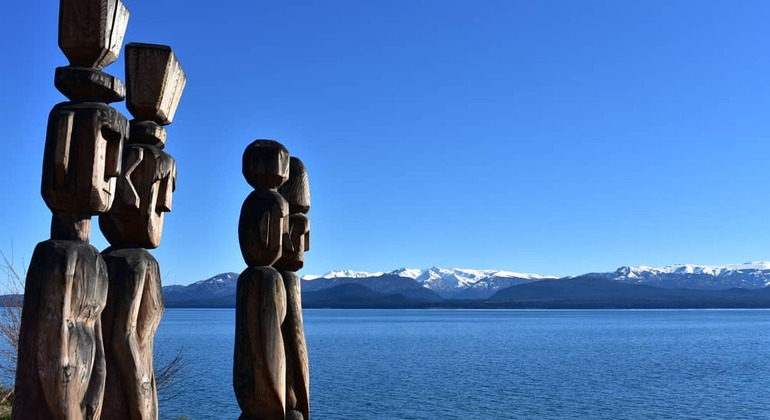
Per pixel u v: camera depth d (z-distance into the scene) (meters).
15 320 14.31
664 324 180.62
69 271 4.55
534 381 47.53
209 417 27.48
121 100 5.17
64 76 4.86
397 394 39.75
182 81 6.40
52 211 4.79
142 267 5.64
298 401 8.43
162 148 6.13
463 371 53.69
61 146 4.66
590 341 100.81
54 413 4.48
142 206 5.74
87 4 4.98
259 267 7.62
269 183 7.95
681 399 39.88
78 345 4.61
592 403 37.94
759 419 33.47
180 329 126.00
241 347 7.50
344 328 150.38
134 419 5.45
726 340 104.38
